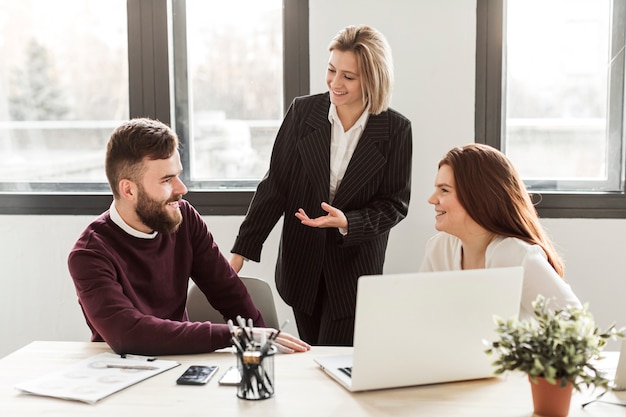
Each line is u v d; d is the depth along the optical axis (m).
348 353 1.85
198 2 3.20
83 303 1.91
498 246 1.94
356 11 3.04
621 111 3.12
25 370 1.73
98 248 1.96
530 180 3.19
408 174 2.55
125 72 3.26
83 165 3.34
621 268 3.09
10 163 3.35
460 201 1.95
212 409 1.48
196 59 3.23
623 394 1.57
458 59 3.03
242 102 3.24
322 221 2.37
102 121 3.30
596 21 3.10
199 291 2.32
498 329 1.45
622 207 3.08
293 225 2.57
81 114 3.30
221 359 1.80
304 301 2.57
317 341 2.64
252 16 3.19
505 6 3.06
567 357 1.38
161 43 3.17
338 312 2.53
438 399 1.54
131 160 1.96
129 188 1.98
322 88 3.10
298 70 3.11
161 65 3.18
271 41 3.19
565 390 1.42
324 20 3.06
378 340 1.53
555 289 1.86
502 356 1.42
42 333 3.29
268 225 2.61
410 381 1.59
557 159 3.17
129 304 1.88
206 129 3.27
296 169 2.55
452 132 3.07
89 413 1.47
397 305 1.52
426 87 3.05
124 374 1.68
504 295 1.60
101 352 1.87
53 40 3.27
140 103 3.20
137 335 1.82
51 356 1.83
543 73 3.13
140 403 1.52
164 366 1.74
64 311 3.28
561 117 3.15
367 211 2.47
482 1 3.01
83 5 3.23
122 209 2.03
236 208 3.18
